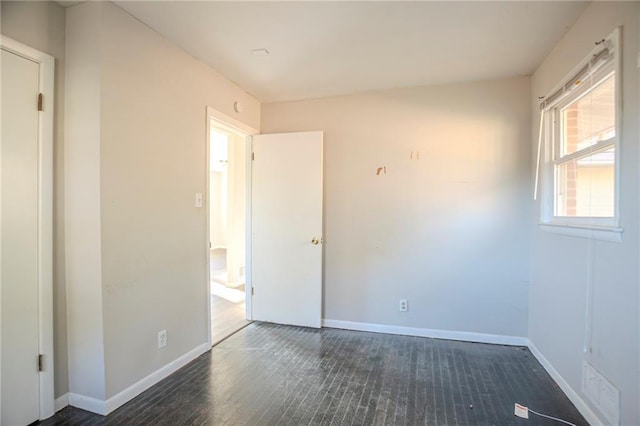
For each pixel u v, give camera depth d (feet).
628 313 5.21
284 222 11.71
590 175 6.78
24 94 5.99
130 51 7.00
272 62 9.09
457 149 10.39
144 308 7.39
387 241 11.04
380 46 8.15
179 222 8.41
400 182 10.89
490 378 8.01
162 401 6.99
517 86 9.89
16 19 5.84
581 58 6.78
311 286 11.46
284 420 6.42
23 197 6.00
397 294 10.98
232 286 17.24
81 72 6.50
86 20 6.47
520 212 9.91
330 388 7.55
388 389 7.52
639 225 4.98
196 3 6.52
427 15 6.82
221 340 10.30
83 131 6.48
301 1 6.40
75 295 6.62
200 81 9.08
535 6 6.49
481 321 10.29
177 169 8.32
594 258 6.18
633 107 5.17
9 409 5.83
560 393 7.35
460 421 6.39
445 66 9.22
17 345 5.95
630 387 5.15
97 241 6.42
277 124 12.17
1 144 5.68
